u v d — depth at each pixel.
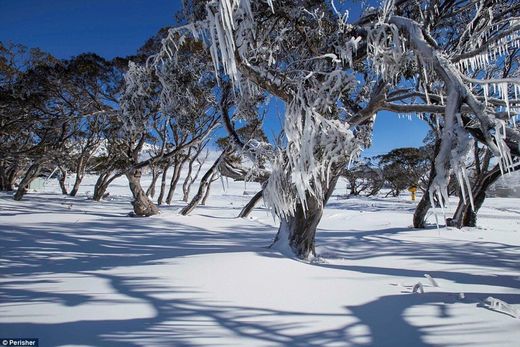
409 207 20.81
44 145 16.17
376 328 2.70
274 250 5.70
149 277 3.98
